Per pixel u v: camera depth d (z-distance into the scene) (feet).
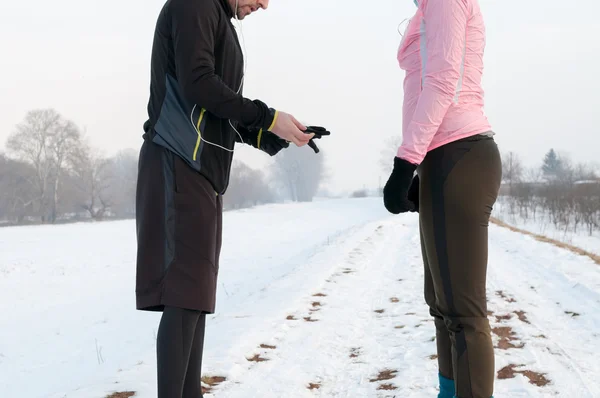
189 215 6.61
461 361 6.58
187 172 6.69
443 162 6.64
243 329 14.44
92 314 30.63
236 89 7.39
